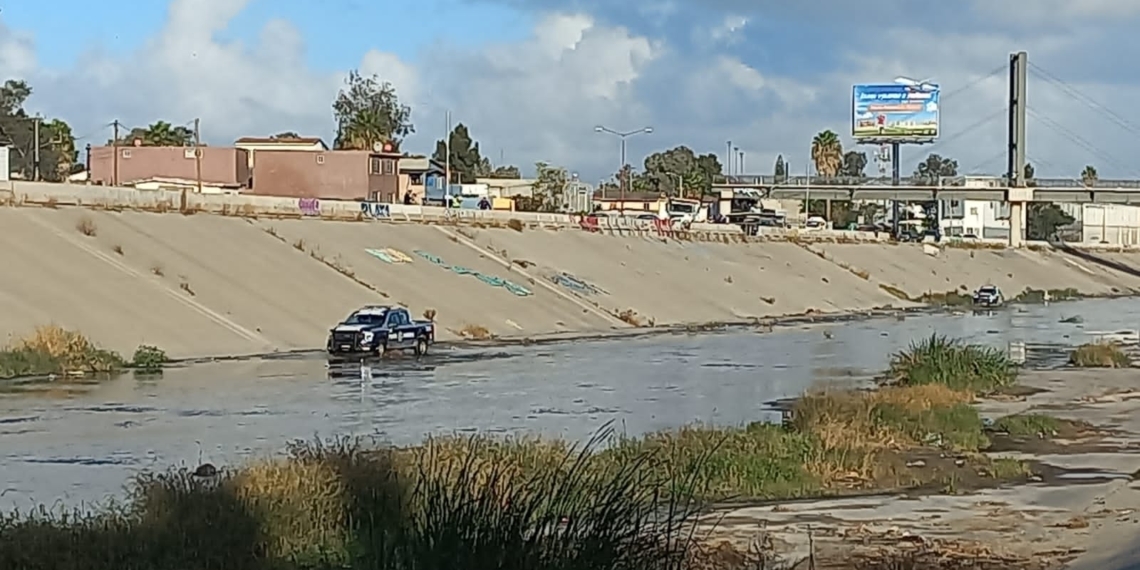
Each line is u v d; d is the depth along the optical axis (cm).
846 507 1966
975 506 1991
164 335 5106
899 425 2753
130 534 1408
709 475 2061
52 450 2562
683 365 4966
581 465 1522
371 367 4762
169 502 1526
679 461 2067
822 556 1588
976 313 9469
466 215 8719
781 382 4262
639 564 1105
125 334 4978
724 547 1584
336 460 1667
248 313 5703
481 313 6838
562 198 14638
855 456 2348
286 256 6662
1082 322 8206
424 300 6750
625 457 1955
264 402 3525
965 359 4144
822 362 5128
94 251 5725
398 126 15000
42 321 4788
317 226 7362
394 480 1556
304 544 1421
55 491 2062
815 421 2667
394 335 5278
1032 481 2256
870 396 3117
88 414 3212
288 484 1570
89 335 4838
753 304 8969
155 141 13262
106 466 2342
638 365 4956
